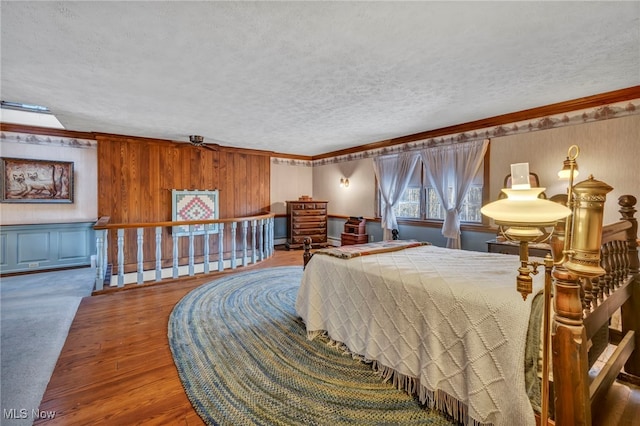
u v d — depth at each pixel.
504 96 3.21
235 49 2.21
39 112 4.23
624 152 3.05
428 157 4.83
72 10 1.74
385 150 5.66
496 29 1.96
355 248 2.74
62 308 3.11
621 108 3.06
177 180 5.74
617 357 1.50
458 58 2.36
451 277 1.77
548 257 1.03
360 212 6.34
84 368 2.02
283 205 7.20
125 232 5.25
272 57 2.33
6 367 2.02
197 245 5.98
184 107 3.59
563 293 1.06
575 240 1.03
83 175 4.99
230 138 5.40
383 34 2.01
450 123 4.34
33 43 2.12
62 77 2.71
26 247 4.57
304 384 1.86
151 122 4.29
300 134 5.08
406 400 1.72
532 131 3.70
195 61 2.40
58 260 4.81
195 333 2.54
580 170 3.33
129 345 2.34
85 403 1.66
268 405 1.67
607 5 1.71
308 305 2.51
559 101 3.39
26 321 2.78
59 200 4.79
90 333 2.54
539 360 1.31
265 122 4.27
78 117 4.05
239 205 6.50
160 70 2.56
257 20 1.85
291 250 6.54
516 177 0.99
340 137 5.32
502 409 1.36
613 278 1.64
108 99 3.30
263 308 3.12
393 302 1.89
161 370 2.00
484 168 4.20
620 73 2.64
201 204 5.97
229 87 2.95
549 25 1.91
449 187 4.61
